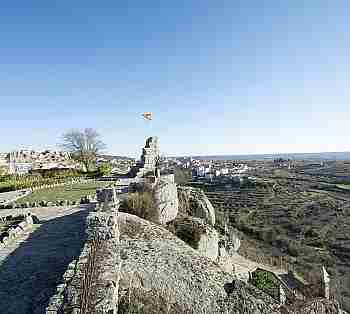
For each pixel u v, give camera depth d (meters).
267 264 46.66
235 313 19.27
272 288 33.06
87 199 33.41
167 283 17.80
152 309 15.07
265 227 69.38
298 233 66.44
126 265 17.62
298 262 51.09
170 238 22.81
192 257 21.48
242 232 66.44
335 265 50.91
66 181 53.03
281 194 103.56
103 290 10.05
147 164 47.94
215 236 29.16
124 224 22.11
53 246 18.11
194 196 37.34
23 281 13.66
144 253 19.42
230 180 132.25
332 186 116.88
